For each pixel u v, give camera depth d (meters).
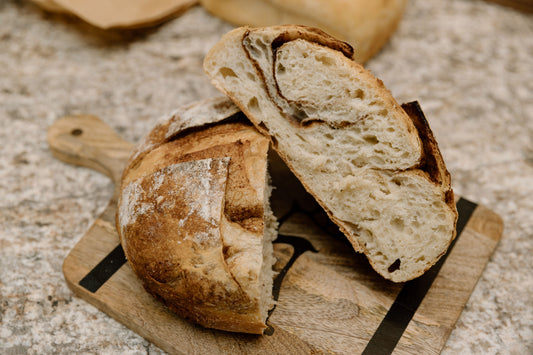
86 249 0.48
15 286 0.47
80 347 0.43
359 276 0.47
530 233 0.52
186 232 0.40
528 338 0.45
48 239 0.50
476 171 0.58
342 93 0.42
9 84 0.64
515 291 0.48
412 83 0.67
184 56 0.69
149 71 0.67
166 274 0.41
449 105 0.65
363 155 0.43
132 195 0.43
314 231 0.50
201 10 0.74
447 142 0.61
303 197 0.52
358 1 0.60
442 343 0.43
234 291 0.40
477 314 0.46
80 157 0.55
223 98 0.48
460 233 0.50
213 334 0.43
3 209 0.52
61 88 0.64
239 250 0.41
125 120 0.61
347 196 0.44
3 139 0.59
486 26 0.76
